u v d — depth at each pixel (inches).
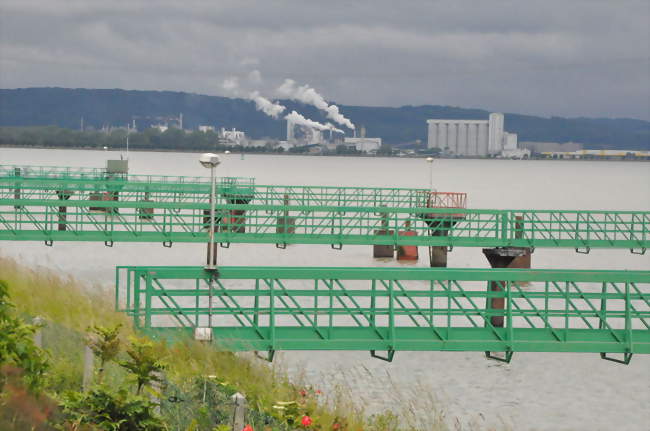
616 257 5388.8
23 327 829.2
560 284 3796.8
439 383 2137.1
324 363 2206.0
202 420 1012.5
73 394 879.7
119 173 6038.4
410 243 3737.7
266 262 4677.7
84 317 1381.6
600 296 1829.5
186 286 3275.1
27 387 813.2
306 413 1209.4
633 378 2272.4
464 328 1852.9
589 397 2117.4
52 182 4800.7
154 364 987.3
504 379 2212.1
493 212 3735.2
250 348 1589.6
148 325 1583.4
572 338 1828.2
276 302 2992.1
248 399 1208.2
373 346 1727.4
